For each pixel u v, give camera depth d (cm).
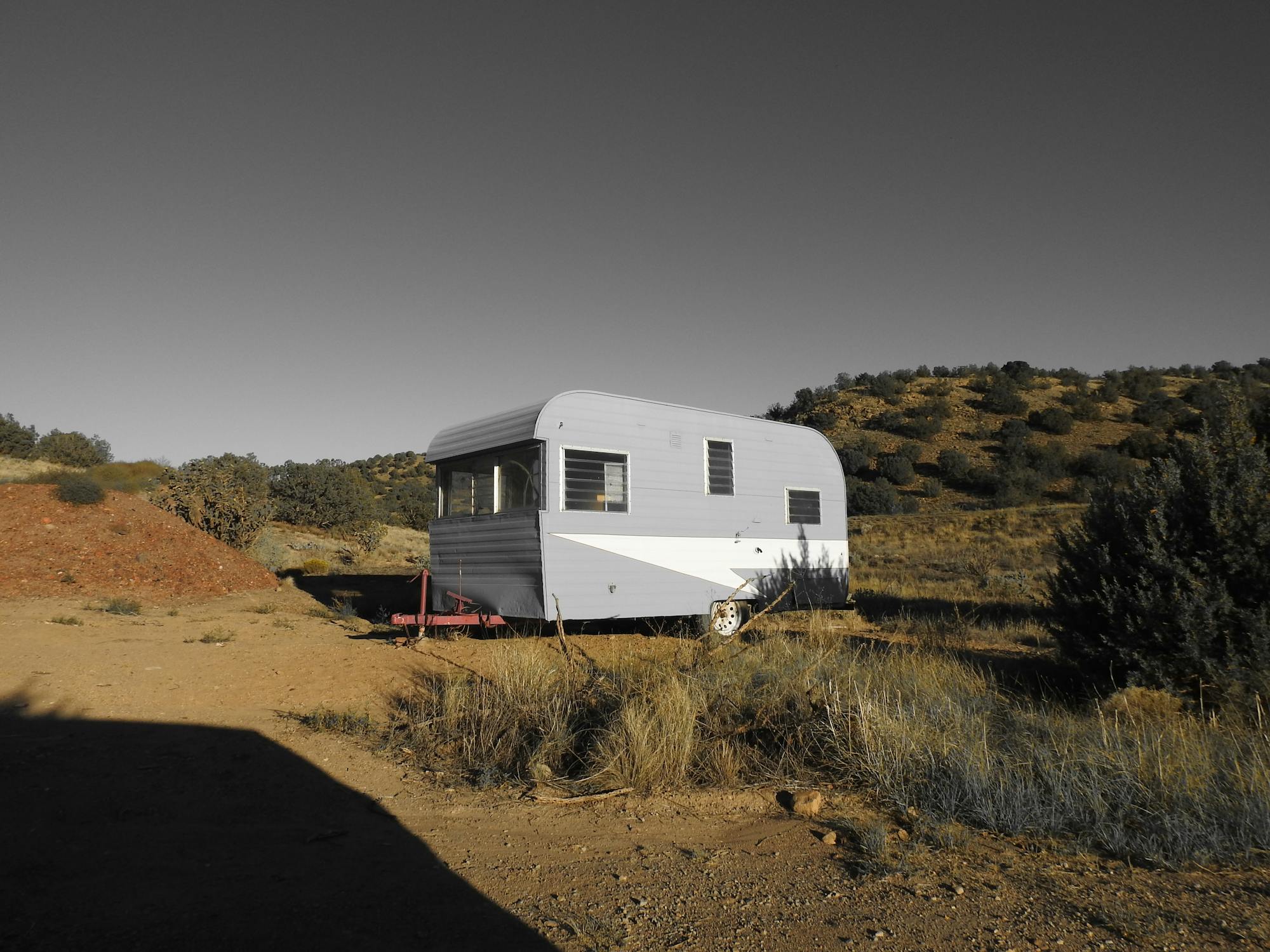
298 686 775
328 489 2988
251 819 442
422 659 907
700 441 1220
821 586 1408
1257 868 399
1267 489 727
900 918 339
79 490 1539
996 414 6431
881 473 5556
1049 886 375
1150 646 736
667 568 1154
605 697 679
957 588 2105
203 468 1969
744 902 354
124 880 348
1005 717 664
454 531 1186
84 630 1006
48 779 478
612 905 349
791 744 601
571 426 1062
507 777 554
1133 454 5238
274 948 292
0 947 278
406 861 394
